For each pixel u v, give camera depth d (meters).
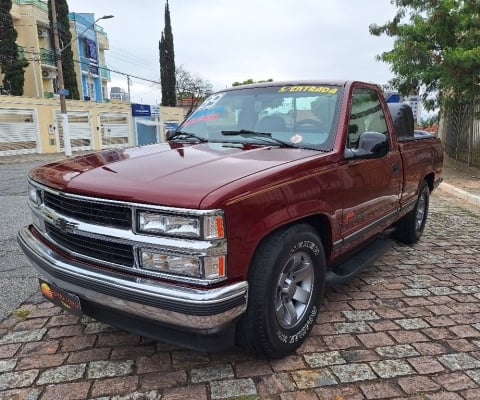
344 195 3.18
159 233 2.26
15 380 2.65
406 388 2.57
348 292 3.96
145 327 2.49
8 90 30.45
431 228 6.37
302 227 2.80
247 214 2.34
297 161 2.82
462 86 11.23
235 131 3.66
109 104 31.62
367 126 3.78
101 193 2.40
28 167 16.09
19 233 3.23
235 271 2.33
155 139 38.72
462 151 13.12
